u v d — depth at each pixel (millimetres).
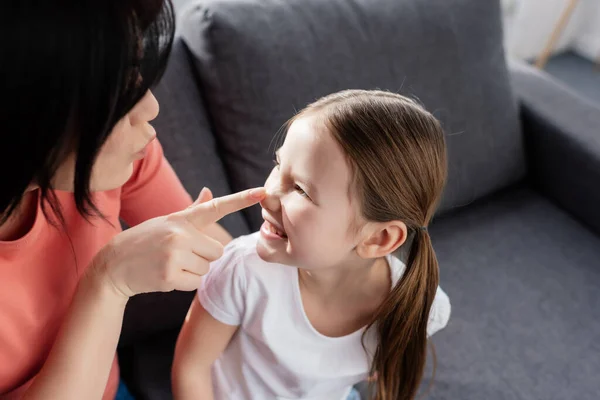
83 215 576
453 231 1363
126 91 478
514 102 1372
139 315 1037
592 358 1151
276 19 1044
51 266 682
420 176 704
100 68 433
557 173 1425
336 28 1101
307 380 872
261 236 724
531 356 1146
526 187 1511
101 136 477
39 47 406
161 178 868
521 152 1412
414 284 796
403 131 682
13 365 678
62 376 602
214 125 1076
